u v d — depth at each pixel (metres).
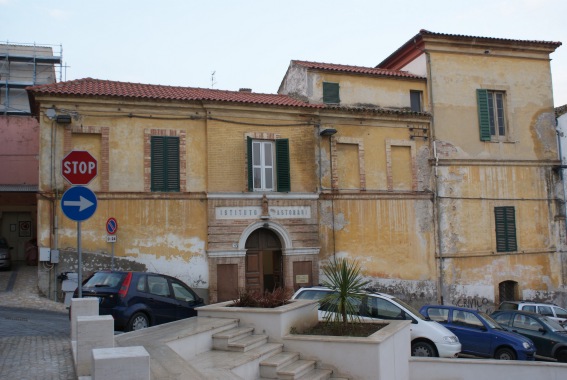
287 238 22.86
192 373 7.23
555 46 28.42
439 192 25.64
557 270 27.12
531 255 26.72
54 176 20.17
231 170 22.36
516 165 27.11
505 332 15.94
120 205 20.78
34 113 23.06
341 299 11.72
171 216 21.39
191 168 21.94
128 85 23.20
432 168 25.73
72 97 20.50
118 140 21.06
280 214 22.88
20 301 19.39
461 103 26.64
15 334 12.76
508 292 26.50
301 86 24.95
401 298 24.38
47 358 9.39
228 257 21.89
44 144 20.19
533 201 27.20
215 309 11.78
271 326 11.19
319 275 23.33
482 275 25.75
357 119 24.84
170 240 21.27
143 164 21.28
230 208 22.12
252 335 11.11
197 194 21.77
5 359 9.30
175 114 21.94
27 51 44.09
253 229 22.39
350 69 25.50
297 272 22.91
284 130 23.47
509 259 26.31
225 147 22.38
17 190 29.64
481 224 26.11
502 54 27.61
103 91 21.27
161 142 21.59
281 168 23.00
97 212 20.48
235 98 23.17
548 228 27.27
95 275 14.64
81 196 10.45
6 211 30.66
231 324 11.16
